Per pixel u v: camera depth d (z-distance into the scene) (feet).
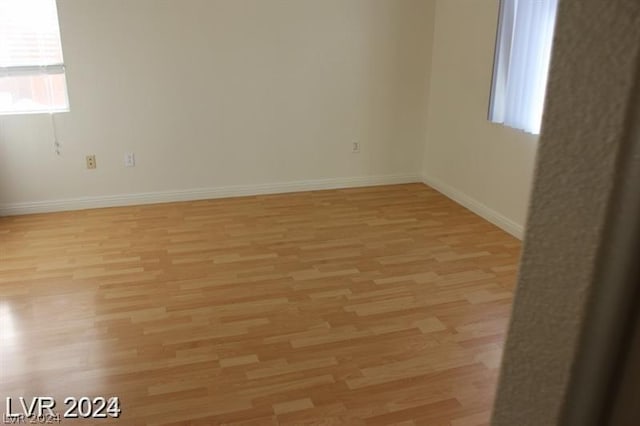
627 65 1.36
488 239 12.07
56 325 8.45
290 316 8.79
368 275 10.25
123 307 9.00
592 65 1.44
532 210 1.70
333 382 7.18
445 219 13.32
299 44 14.15
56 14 12.34
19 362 7.52
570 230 1.58
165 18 12.96
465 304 9.24
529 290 1.76
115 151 13.60
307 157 15.24
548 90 1.59
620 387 1.57
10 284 9.76
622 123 1.39
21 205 13.32
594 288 1.53
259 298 9.34
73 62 12.65
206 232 12.27
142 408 6.68
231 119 14.24
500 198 12.78
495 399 2.00
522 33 11.16
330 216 13.39
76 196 13.66
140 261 10.74
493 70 12.38
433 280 10.09
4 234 12.06
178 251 11.22
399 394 6.97
